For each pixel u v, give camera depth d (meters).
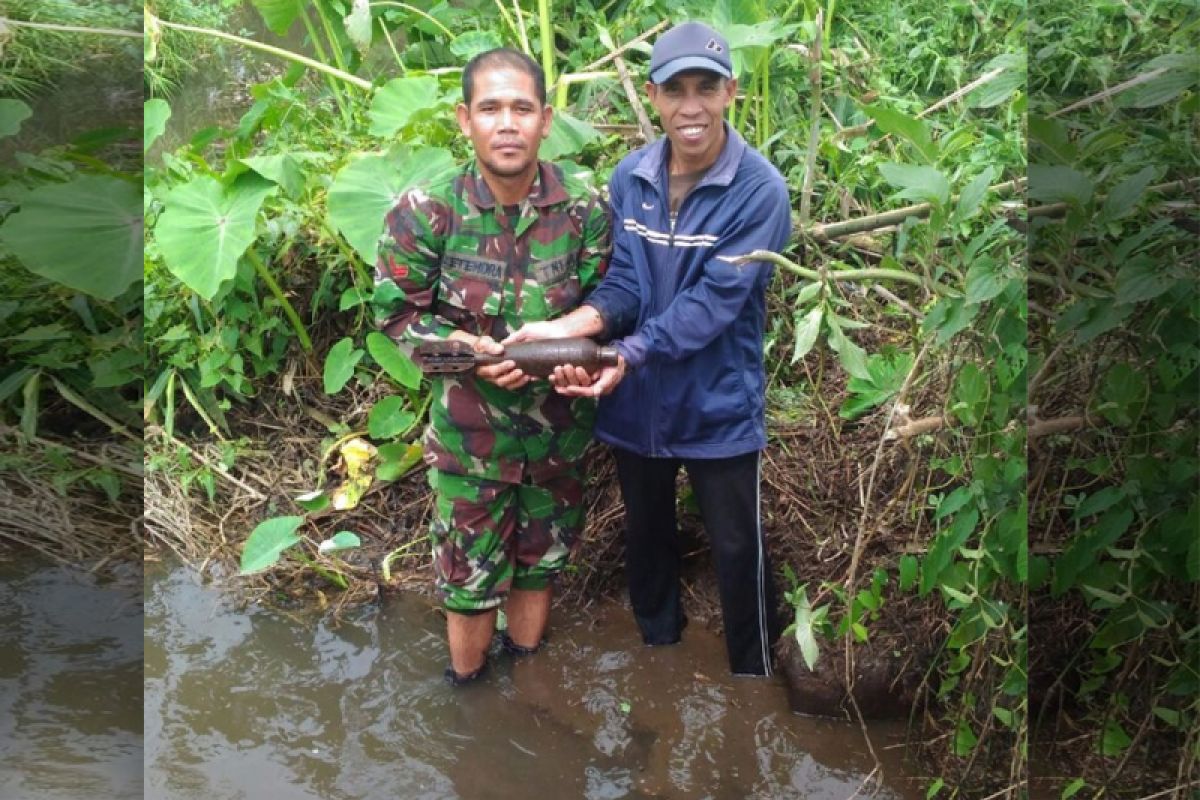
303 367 4.08
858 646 2.90
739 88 4.18
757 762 2.73
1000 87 2.90
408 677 3.06
